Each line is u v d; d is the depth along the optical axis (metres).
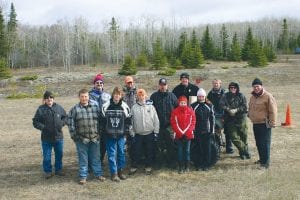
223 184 5.65
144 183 5.78
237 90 6.85
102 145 6.57
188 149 6.24
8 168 6.79
